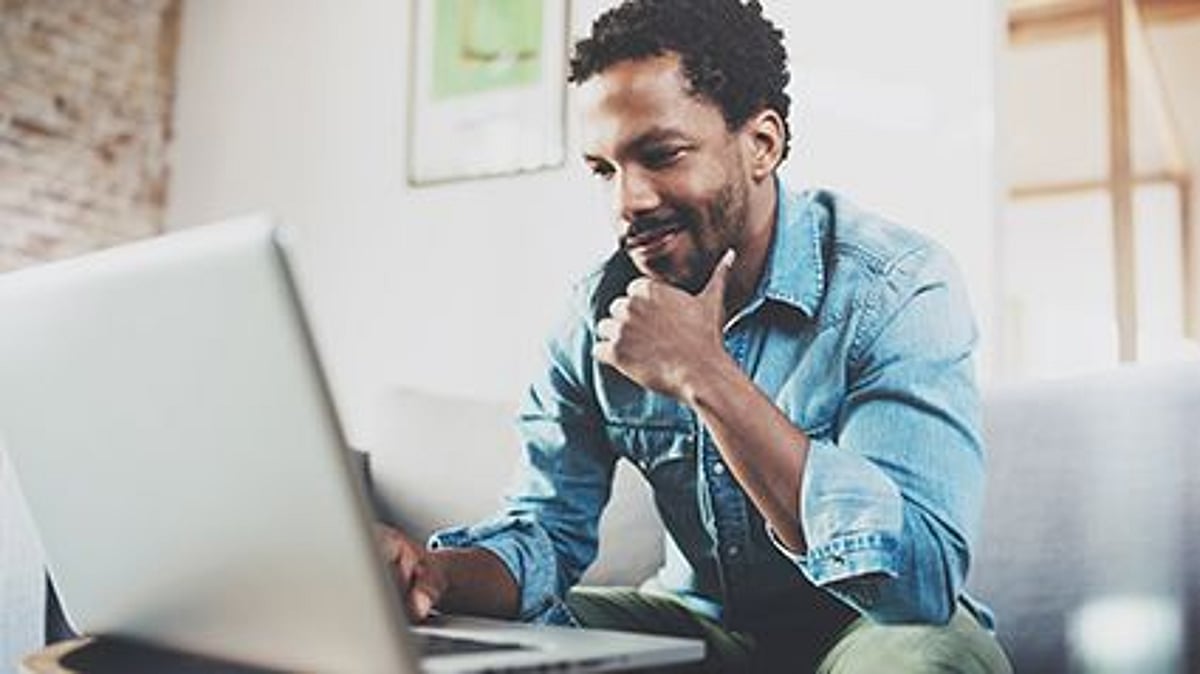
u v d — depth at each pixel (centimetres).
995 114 199
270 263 81
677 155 212
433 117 275
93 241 338
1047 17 290
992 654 162
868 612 175
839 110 209
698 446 198
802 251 199
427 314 271
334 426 84
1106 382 161
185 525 98
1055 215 288
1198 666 147
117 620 112
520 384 252
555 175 249
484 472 221
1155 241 282
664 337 207
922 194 202
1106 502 157
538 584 204
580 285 221
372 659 90
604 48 223
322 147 300
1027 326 265
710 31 210
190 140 336
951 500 172
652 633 194
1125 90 282
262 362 85
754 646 184
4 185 325
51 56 333
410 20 284
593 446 211
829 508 181
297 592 92
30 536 188
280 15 315
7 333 105
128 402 97
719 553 191
